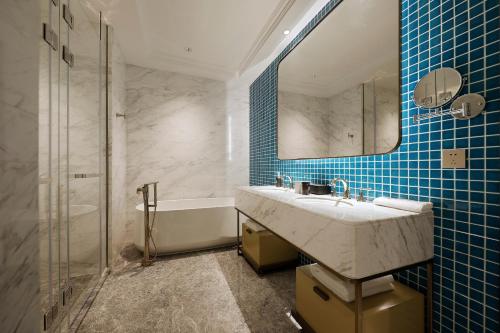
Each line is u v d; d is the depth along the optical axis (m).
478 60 0.94
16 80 0.75
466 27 0.98
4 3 0.69
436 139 1.09
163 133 3.14
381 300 1.08
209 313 1.51
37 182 0.86
